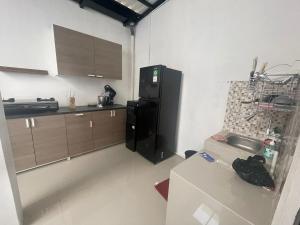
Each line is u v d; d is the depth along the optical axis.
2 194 1.08
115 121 2.89
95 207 1.50
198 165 1.07
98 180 1.92
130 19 3.03
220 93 1.95
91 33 2.75
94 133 2.61
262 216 0.65
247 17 1.62
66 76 2.58
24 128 1.87
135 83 3.50
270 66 1.51
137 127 2.63
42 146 2.06
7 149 1.15
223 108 1.93
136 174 2.08
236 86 1.77
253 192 0.81
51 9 2.26
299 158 0.37
